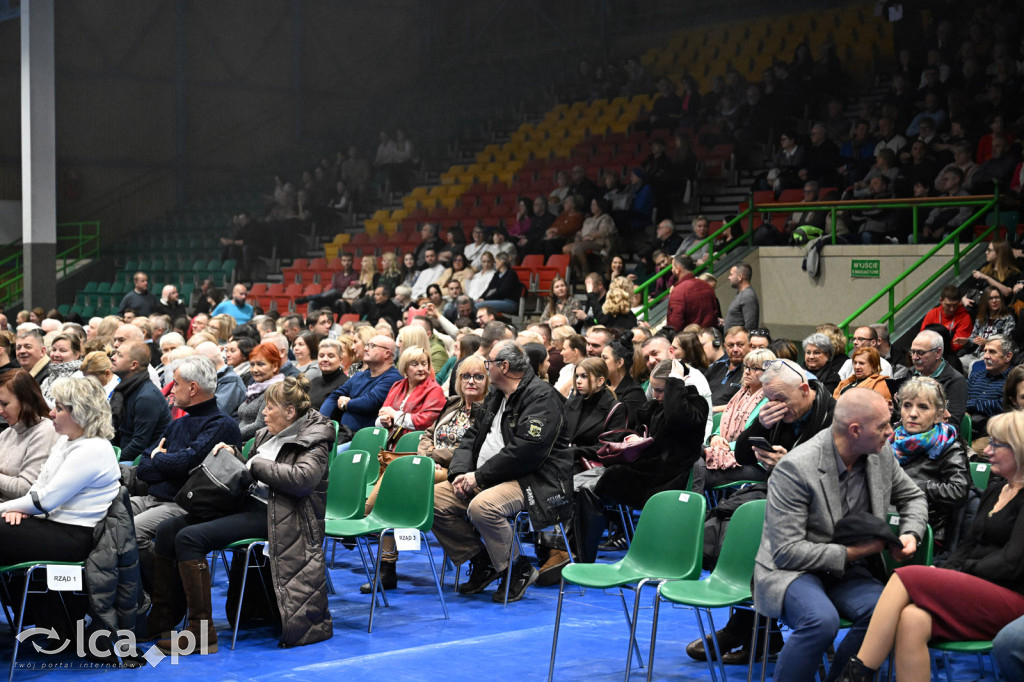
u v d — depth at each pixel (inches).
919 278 456.8
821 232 497.4
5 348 288.2
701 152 661.9
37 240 731.4
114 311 799.7
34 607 199.6
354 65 1047.0
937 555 191.9
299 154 970.1
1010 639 137.9
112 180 926.4
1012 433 150.2
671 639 207.8
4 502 192.2
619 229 604.1
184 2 952.3
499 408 238.5
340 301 595.8
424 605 234.4
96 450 187.5
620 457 236.5
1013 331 337.7
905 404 193.0
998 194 435.8
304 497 203.6
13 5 820.0
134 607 191.6
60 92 895.1
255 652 198.1
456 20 1040.2
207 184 975.0
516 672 187.2
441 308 516.7
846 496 157.9
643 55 859.4
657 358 262.8
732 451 253.0
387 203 829.2
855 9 749.9
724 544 176.9
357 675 184.9
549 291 570.3
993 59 605.9
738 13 826.8
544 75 924.6
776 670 150.0
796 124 653.9
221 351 312.8
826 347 292.2
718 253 510.9
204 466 199.3
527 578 239.0
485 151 837.2
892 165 521.7
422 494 225.6
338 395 308.8
